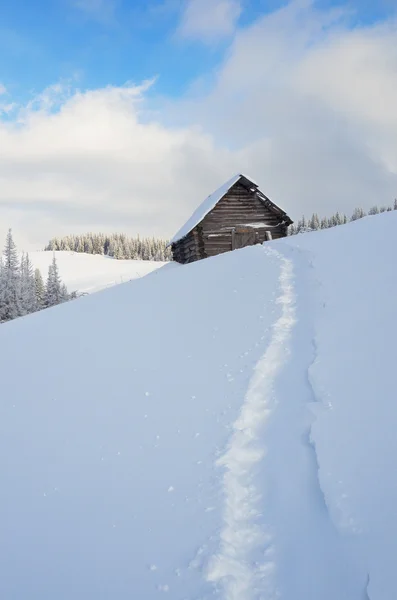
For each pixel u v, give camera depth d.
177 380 6.56
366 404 4.59
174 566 3.29
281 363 6.38
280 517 3.65
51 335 10.74
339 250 11.26
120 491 4.25
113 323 10.44
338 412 4.62
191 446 4.81
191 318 9.42
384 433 4.07
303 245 13.45
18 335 11.71
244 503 3.92
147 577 3.22
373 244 10.56
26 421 6.09
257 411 5.29
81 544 3.64
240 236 25.83
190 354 7.47
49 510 4.11
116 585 3.19
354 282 8.48
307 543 3.31
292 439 4.57
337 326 6.81
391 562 2.86
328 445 4.18
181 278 13.64
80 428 5.64
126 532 3.71
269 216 26.34
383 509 3.29
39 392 7.11
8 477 4.74
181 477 4.32
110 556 3.47
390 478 3.54
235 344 7.39
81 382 7.20
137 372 7.17
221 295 10.58
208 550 3.38
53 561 3.48
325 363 5.76
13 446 5.42
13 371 8.48
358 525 3.23
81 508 4.09
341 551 3.11
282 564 3.20
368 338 6.00
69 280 68.75
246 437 4.80
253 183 25.48
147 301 11.84
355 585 2.85
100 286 56.44
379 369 5.14
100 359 8.14
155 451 4.84
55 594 3.17
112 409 6.02
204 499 3.95
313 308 8.06
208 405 5.60
